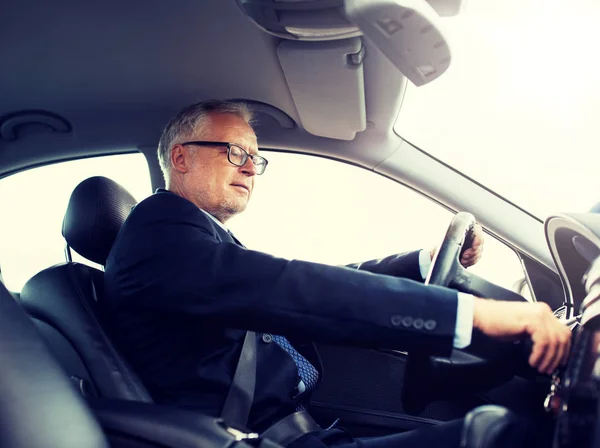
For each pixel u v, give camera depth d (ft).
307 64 6.26
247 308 4.06
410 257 6.33
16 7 5.94
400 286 3.93
